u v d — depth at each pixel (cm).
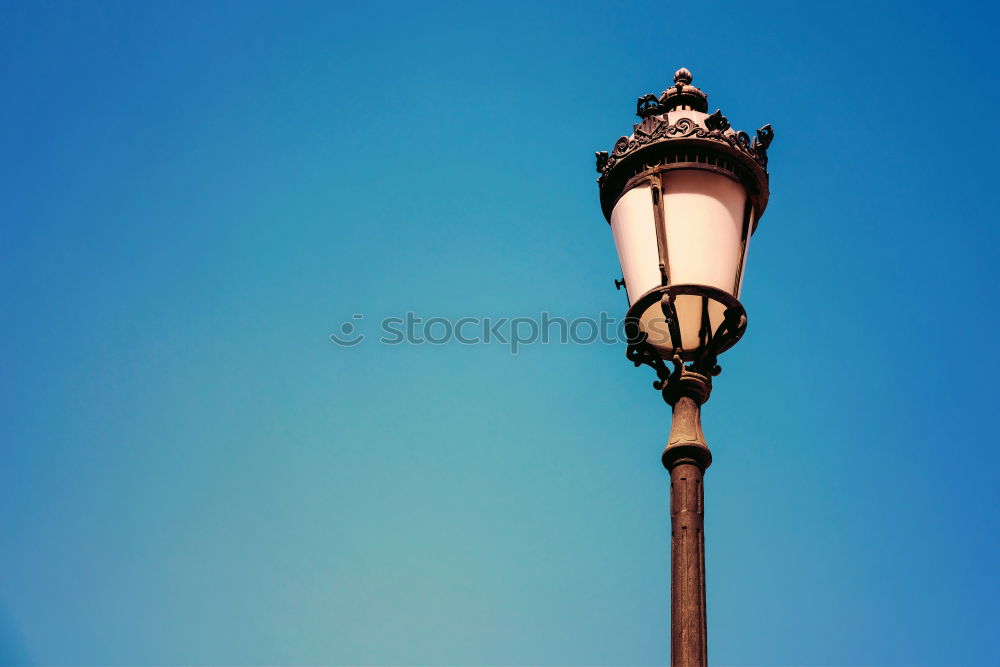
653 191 809
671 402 793
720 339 792
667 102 904
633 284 805
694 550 723
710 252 796
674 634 698
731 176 824
